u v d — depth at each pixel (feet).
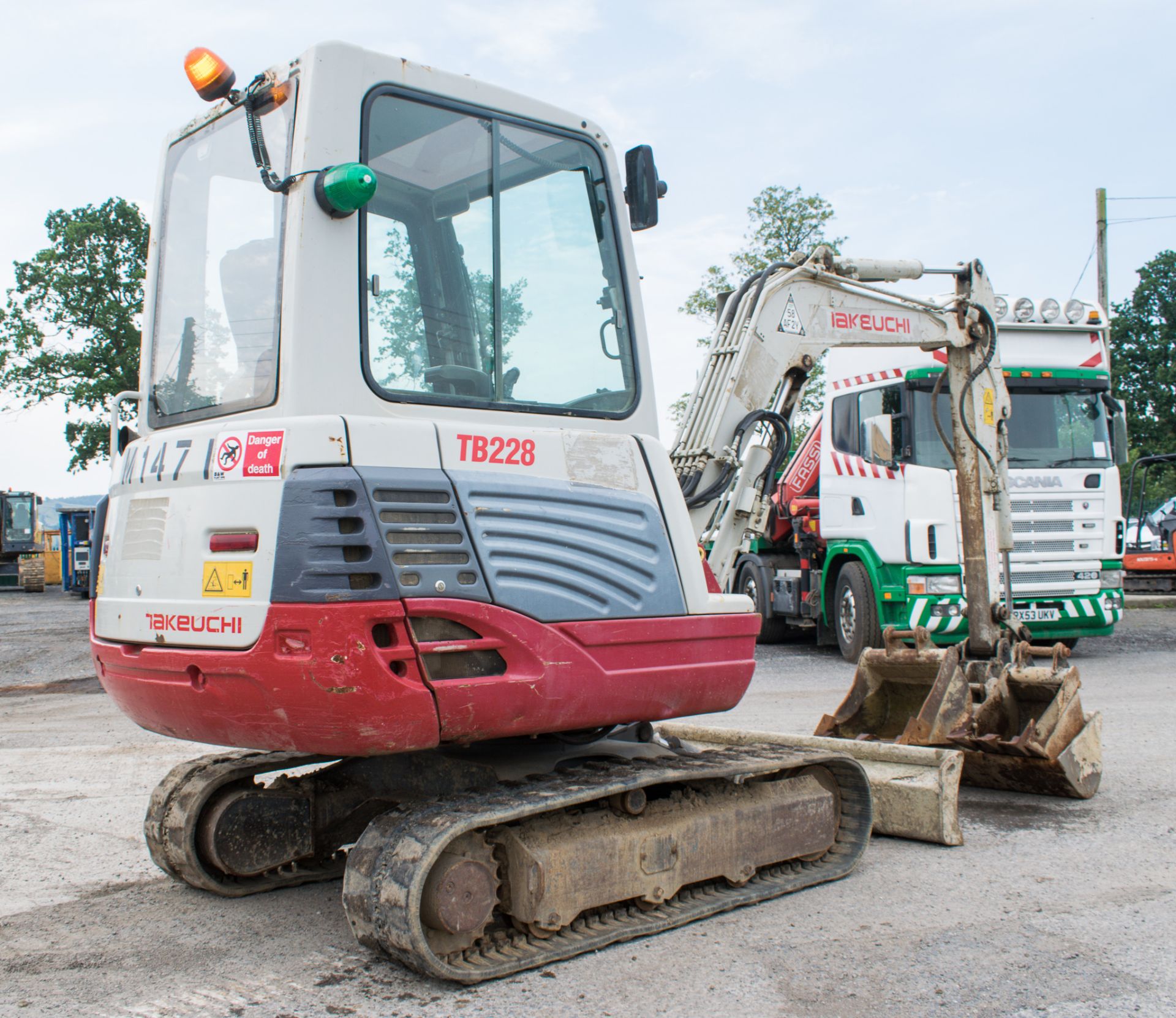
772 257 73.82
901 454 33.32
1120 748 21.67
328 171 11.09
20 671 42.73
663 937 11.99
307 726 10.55
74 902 13.75
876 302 19.07
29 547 123.85
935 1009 9.93
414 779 13.65
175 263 13.60
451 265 12.25
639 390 13.73
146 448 12.73
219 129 12.91
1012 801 18.08
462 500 11.24
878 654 19.44
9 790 20.16
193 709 11.64
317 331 11.08
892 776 16.14
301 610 10.36
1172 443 171.42
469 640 11.10
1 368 137.69
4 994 10.75
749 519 17.56
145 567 12.31
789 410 18.51
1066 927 12.04
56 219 144.15
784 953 11.41
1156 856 14.78
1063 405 34.99
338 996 10.56
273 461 10.75
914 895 13.32
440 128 12.34
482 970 10.71
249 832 13.76
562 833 11.71
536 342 12.88
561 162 13.52
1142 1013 9.77
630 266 14.08
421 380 11.80
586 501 12.37
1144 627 47.96
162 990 10.78
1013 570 33.47
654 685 12.67
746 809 13.33
